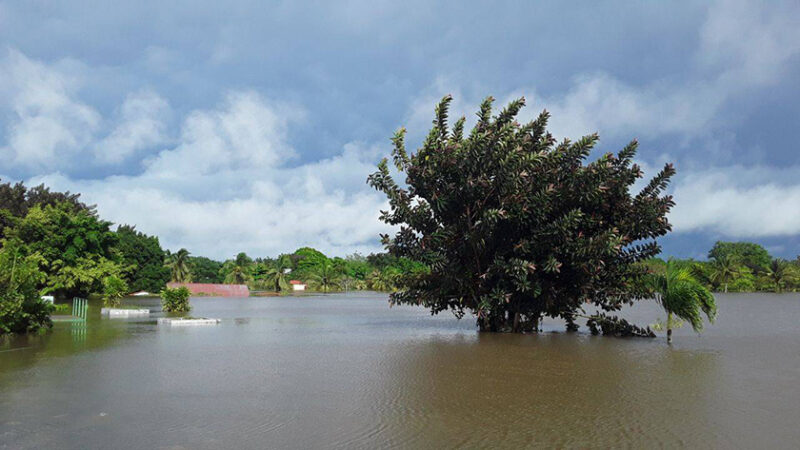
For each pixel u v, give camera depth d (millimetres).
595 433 6887
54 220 48062
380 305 47281
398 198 20312
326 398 8883
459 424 7328
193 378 10648
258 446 6320
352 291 115375
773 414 7832
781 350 15180
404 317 30203
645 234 19141
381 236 20984
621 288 19672
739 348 15711
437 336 19078
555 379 10656
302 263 143625
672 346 16172
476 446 6355
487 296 19719
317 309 39812
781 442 6496
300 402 8586
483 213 18391
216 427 7098
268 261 144125
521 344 16672
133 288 71875
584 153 19094
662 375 11117
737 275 96875
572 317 21422
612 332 19703
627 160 19156
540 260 19250
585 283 19094
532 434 6840
